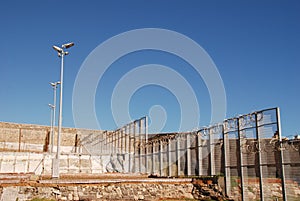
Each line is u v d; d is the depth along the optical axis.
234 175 17.72
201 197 19.66
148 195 19.72
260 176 15.26
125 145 32.06
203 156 20.64
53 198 17.45
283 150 14.02
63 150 50.38
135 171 29.12
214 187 19.23
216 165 19.39
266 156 15.05
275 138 14.52
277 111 14.56
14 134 49.84
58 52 25.45
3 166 30.33
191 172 21.67
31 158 32.09
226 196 18.09
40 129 51.66
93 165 34.75
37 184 17.55
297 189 13.22
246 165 16.50
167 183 20.48
